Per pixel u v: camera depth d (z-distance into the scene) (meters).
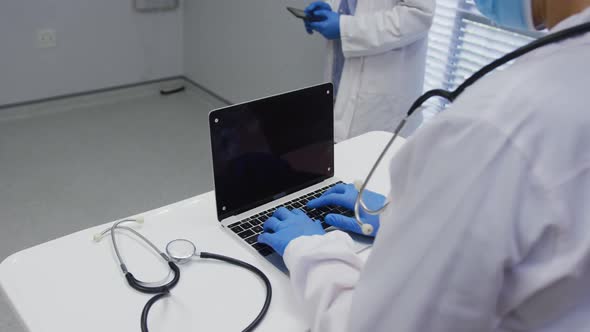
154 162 2.67
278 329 0.78
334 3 1.90
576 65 0.46
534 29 0.58
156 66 3.44
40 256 0.88
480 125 0.46
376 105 1.84
